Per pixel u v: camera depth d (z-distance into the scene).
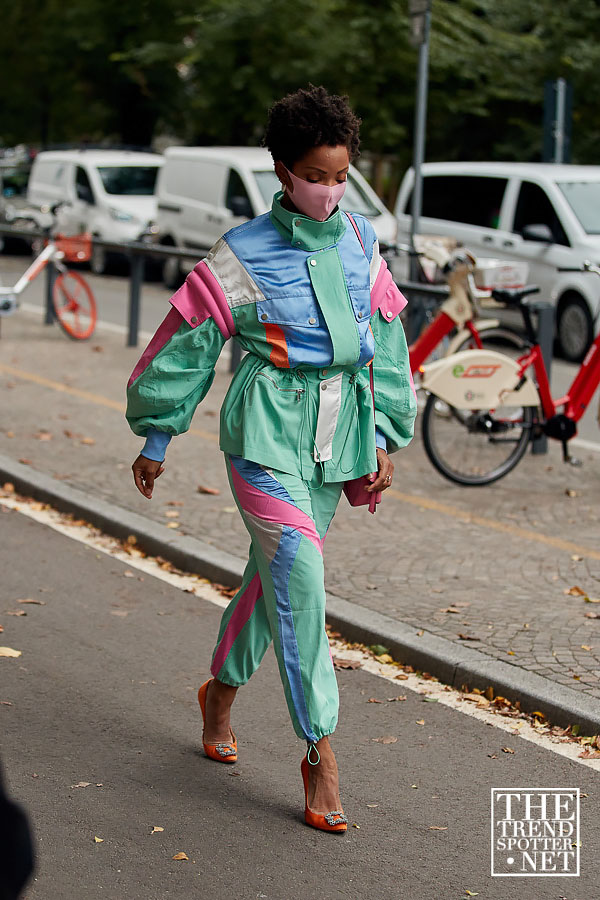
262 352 4.51
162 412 4.66
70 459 10.66
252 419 4.51
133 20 33.06
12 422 12.14
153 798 4.96
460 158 31.70
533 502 9.66
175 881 4.34
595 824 4.85
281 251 4.46
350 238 4.58
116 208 27.45
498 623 6.84
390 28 27.58
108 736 5.55
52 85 40.38
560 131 19.83
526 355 10.09
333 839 4.67
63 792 4.98
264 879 4.37
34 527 9.02
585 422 13.27
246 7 28.09
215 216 23.31
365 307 4.57
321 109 4.26
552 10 28.59
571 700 5.77
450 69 28.28
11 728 5.60
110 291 25.00
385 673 6.40
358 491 4.82
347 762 5.36
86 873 4.37
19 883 2.14
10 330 18.66
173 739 5.55
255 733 5.64
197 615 7.29
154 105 36.38
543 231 17.12
